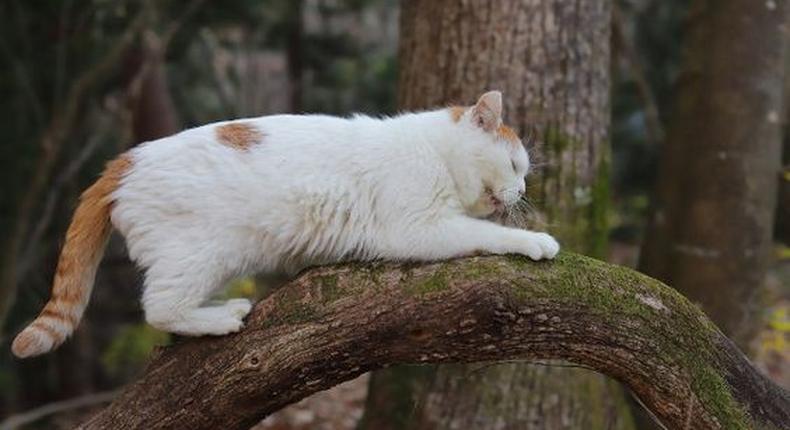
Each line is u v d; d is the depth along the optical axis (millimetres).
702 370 1570
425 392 2096
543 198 2025
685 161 2322
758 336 2332
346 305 1534
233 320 1558
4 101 3170
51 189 3162
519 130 2020
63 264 1589
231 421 1576
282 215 1560
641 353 1555
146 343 3293
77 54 3232
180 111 4070
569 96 2035
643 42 3688
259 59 5184
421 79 2084
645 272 2375
